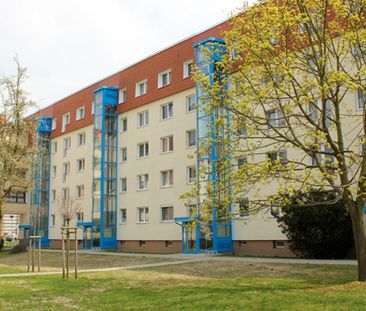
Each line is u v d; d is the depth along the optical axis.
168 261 24.23
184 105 33.00
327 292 11.53
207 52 14.51
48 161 50.12
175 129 33.59
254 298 11.17
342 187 12.41
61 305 11.77
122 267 22.31
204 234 29.03
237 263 21.05
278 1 13.20
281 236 25.70
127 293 13.33
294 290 12.15
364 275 12.63
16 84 34.22
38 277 18.22
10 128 33.97
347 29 13.05
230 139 13.56
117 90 40.22
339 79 11.48
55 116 50.38
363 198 12.67
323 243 21.61
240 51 13.74
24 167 35.25
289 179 12.38
